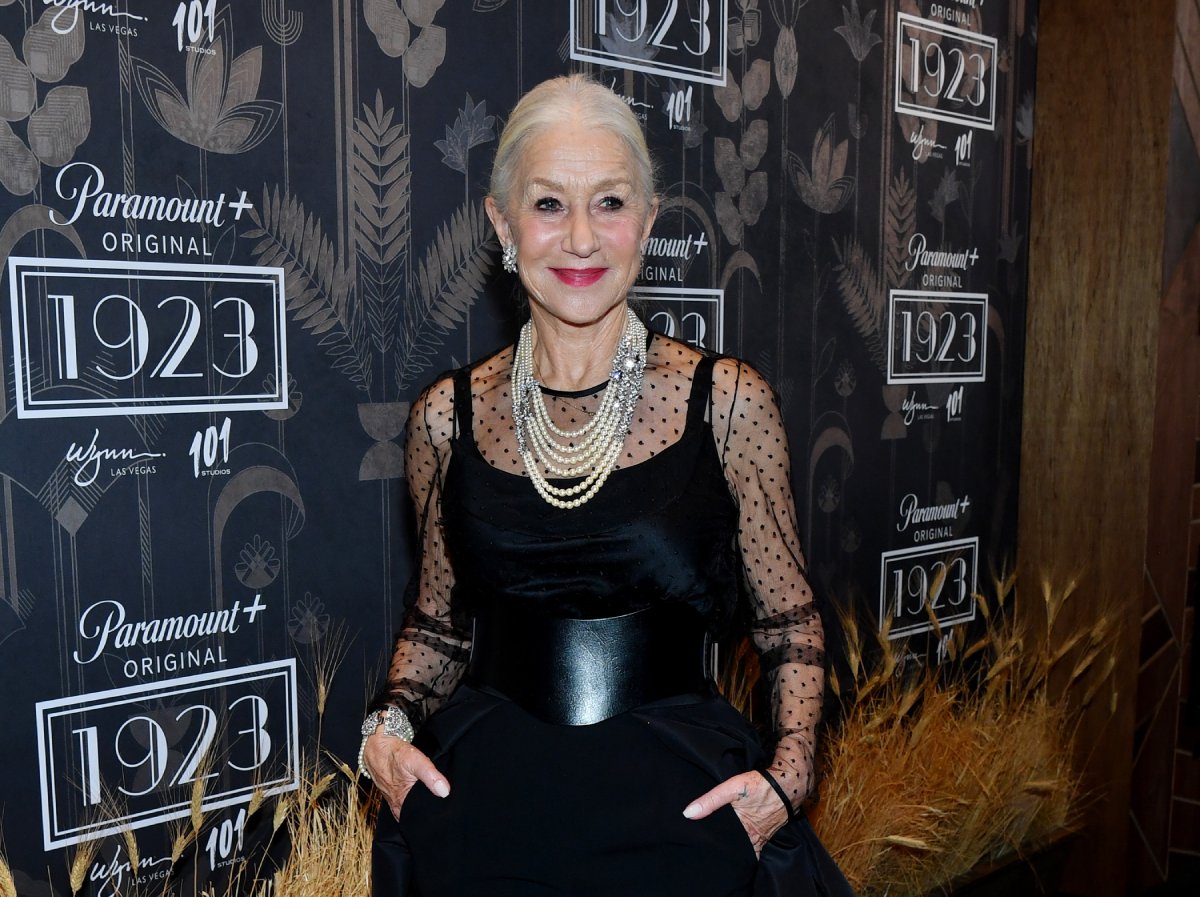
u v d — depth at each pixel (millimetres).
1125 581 3541
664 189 2699
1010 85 3584
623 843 1483
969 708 3539
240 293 2121
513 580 1599
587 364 1635
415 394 2377
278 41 2115
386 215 2293
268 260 2146
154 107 1988
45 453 1935
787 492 1659
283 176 2148
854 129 3129
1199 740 3705
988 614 3551
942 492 3547
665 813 1493
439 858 1573
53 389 1931
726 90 2807
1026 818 3461
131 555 2041
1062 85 3604
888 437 3355
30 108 1867
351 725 2369
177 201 2029
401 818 1645
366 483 2332
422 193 2338
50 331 1920
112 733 2047
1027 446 3785
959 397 3564
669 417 1610
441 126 2346
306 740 2303
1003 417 3732
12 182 1859
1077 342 3633
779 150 2945
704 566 1592
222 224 2084
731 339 2889
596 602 1577
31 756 1960
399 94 2277
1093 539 3627
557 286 1560
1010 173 3631
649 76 2648
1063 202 3635
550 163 1524
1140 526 3496
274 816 2264
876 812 3094
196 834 2062
